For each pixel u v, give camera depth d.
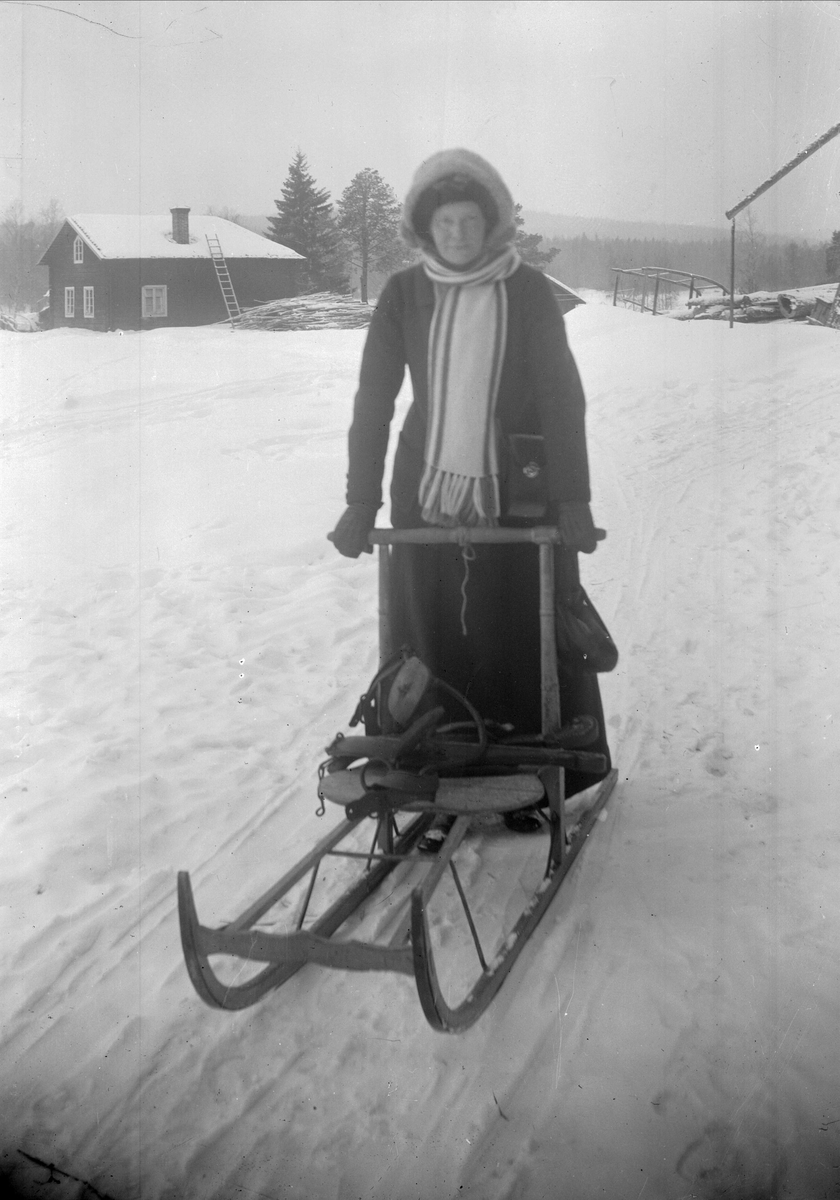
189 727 3.60
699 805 2.99
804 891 2.55
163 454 7.45
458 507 2.59
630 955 2.31
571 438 2.49
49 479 6.95
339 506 6.35
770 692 3.71
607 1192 1.73
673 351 9.25
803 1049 2.03
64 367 10.02
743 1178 1.76
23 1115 1.93
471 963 2.29
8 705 3.79
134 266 10.63
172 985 2.30
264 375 9.33
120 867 2.77
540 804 2.84
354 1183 1.76
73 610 4.81
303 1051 2.08
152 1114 1.93
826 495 6.04
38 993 2.28
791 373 8.87
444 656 2.75
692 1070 1.99
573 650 2.61
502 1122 1.88
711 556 5.18
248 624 4.61
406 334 2.59
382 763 2.40
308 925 2.43
